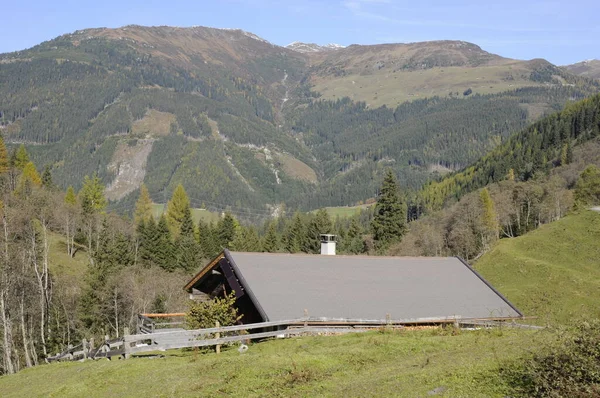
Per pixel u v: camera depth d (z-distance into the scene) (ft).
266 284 85.92
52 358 112.57
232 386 49.57
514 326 82.07
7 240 180.86
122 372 63.16
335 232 354.74
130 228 334.03
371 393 42.98
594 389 35.09
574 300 159.63
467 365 47.65
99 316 181.68
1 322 158.10
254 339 79.15
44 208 261.44
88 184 385.09
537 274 186.39
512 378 41.68
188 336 79.20
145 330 100.58
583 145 540.93
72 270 244.42
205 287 105.81
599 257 193.26
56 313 186.19
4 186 296.51
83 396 56.08
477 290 98.84
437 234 313.53
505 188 396.98
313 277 92.12
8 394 68.64
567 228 219.00
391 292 91.97
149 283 194.39
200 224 370.53
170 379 55.77
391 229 308.19
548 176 470.80
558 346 39.63
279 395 46.21
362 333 74.02
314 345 67.15
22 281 168.14
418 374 46.75
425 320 83.10
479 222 306.96
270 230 331.77
